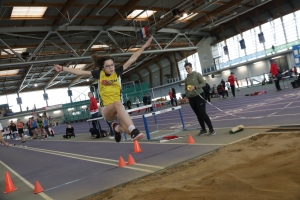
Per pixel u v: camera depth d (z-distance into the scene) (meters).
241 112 11.36
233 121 9.30
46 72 40.12
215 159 4.73
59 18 21.34
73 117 38.22
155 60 45.28
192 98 7.50
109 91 3.76
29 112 49.12
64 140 15.52
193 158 5.29
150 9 23.80
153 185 4.06
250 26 32.53
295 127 6.03
